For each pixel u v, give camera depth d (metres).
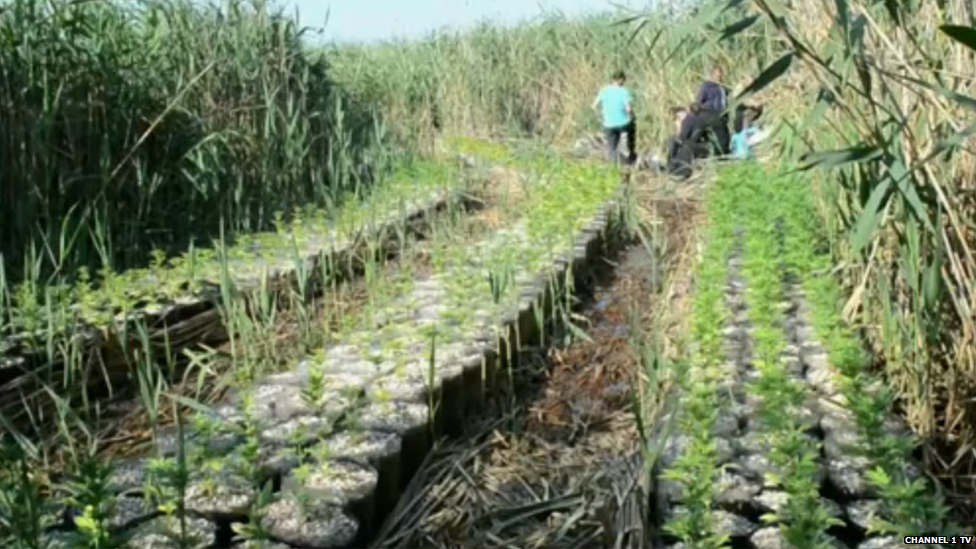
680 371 3.58
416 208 7.96
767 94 6.50
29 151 5.66
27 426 3.90
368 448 3.26
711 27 3.46
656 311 5.14
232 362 4.46
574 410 4.29
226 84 7.60
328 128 8.49
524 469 3.72
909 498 2.50
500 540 3.16
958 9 3.15
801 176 6.26
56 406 3.85
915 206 2.65
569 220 6.90
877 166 3.36
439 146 12.16
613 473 3.52
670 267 6.65
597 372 4.70
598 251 7.17
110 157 6.15
